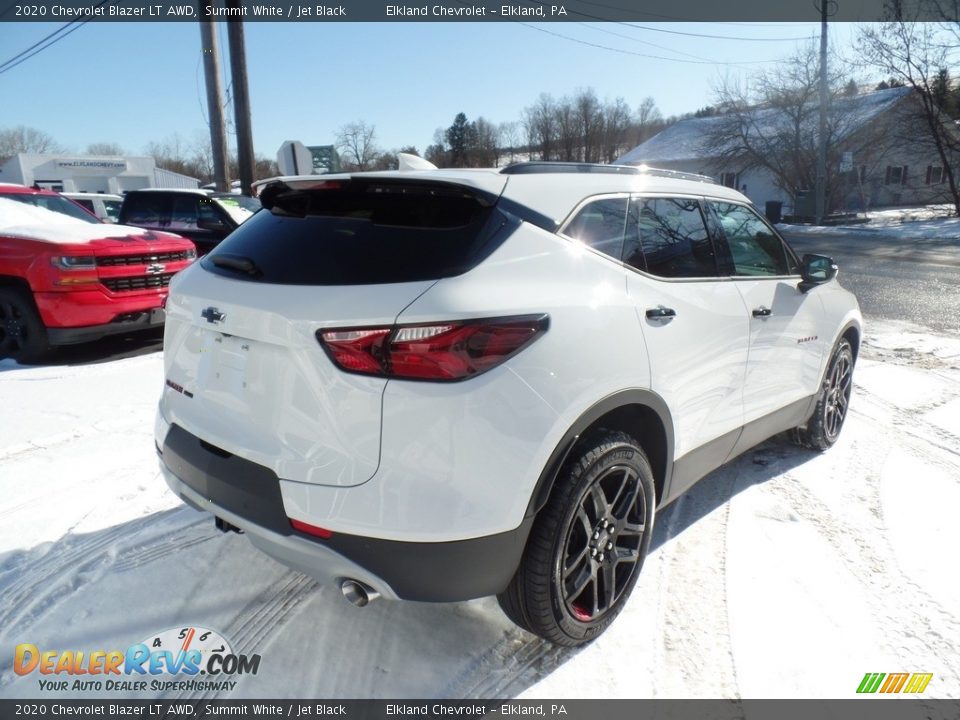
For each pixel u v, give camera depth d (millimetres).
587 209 2594
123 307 6523
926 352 7184
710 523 3484
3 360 6539
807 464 4250
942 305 9906
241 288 2330
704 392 2971
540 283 2268
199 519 3426
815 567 3082
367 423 2012
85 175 40000
